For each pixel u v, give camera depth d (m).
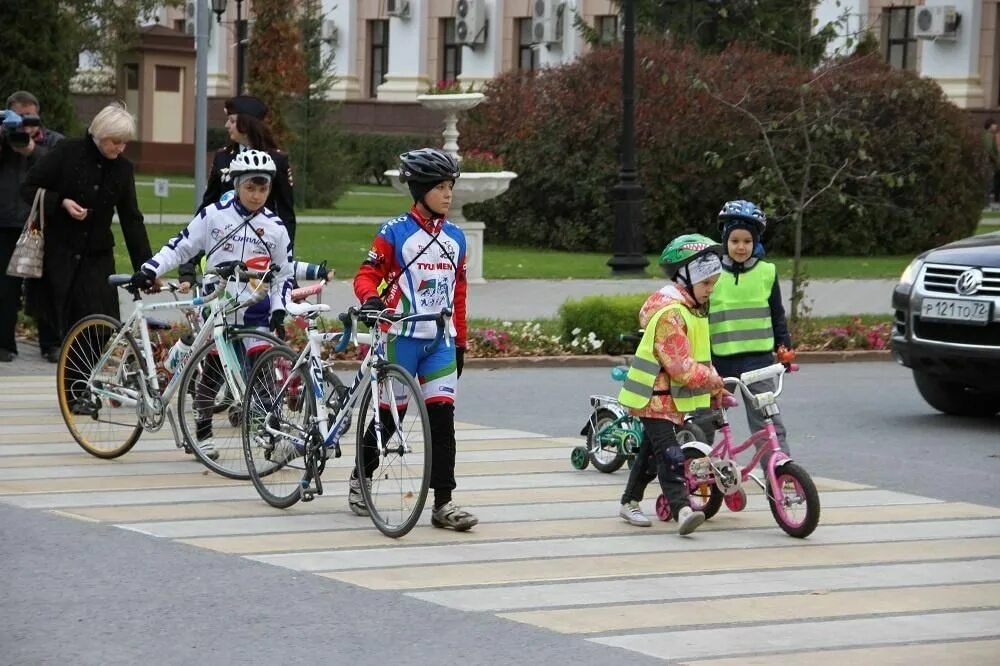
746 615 19.59
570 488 27.25
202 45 52.25
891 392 41.22
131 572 20.81
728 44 88.25
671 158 78.31
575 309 45.78
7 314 39.34
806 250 79.31
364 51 152.88
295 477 24.84
